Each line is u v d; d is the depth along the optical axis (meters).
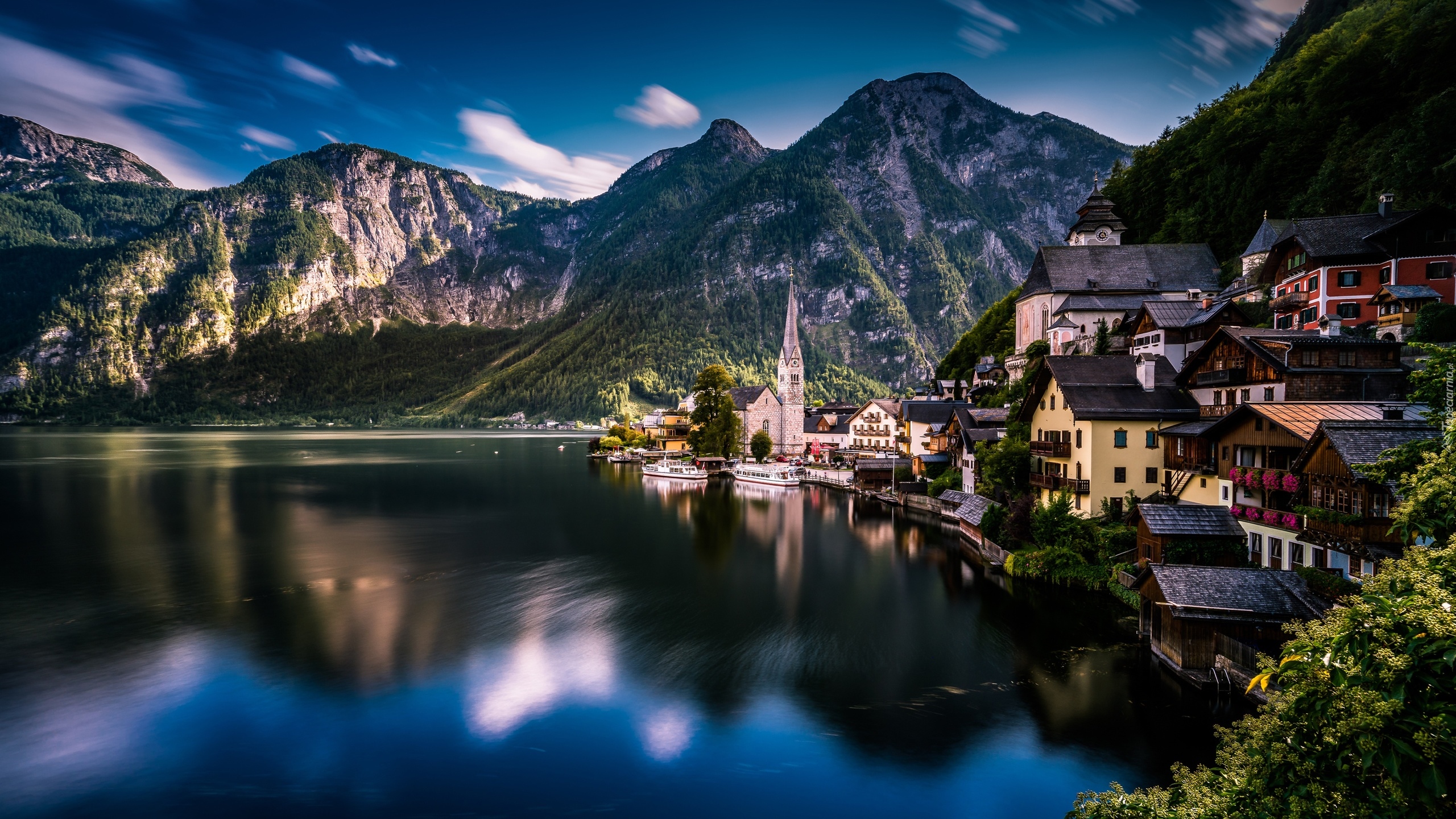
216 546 71.00
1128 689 34.53
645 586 56.22
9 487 116.44
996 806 26.42
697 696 35.78
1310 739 10.96
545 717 33.69
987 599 50.31
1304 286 63.75
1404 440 32.22
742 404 178.00
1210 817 12.12
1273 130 98.75
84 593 53.53
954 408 97.81
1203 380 53.47
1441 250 57.97
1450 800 9.59
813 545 71.62
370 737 31.91
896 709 33.94
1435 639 9.86
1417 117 74.00
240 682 37.41
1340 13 143.62
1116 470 54.97
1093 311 92.75
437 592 54.62
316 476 140.62
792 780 28.33
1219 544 41.31
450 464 173.00
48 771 29.14
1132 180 133.75
